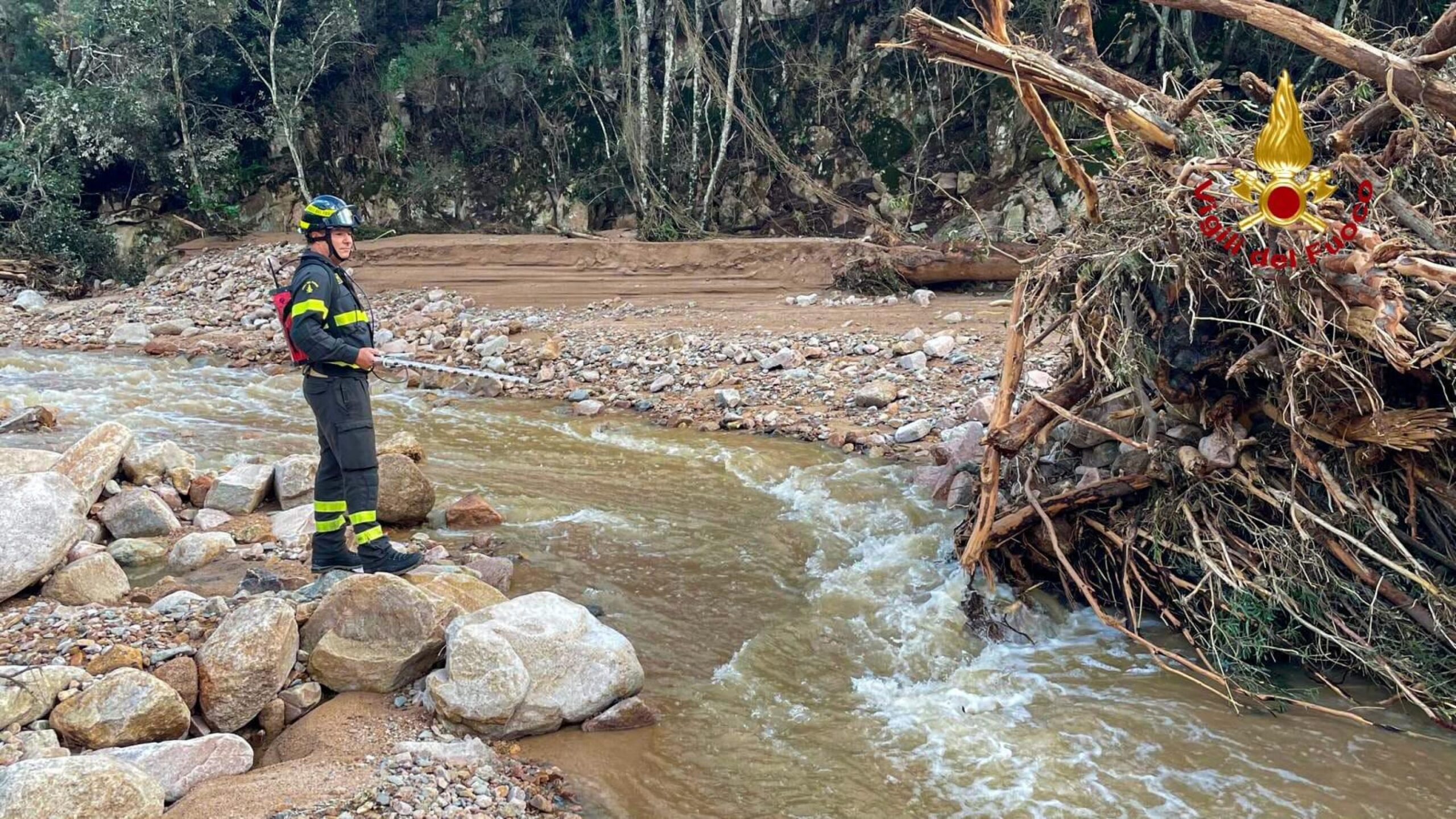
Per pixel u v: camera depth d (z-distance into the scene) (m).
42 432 7.67
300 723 3.77
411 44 22.33
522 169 21.39
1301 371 4.12
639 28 19.33
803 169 19.20
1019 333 4.96
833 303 13.94
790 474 7.35
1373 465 4.35
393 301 16.05
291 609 4.04
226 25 20.98
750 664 4.54
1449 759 3.77
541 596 4.21
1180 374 4.67
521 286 16.31
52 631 3.98
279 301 4.55
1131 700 4.25
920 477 6.98
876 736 3.98
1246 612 4.38
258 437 8.12
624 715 3.93
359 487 4.70
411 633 4.01
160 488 6.06
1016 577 5.25
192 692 3.67
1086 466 5.38
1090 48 5.31
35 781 2.85
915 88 18.34
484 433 8.74
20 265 19.05
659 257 16.20
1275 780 3.65
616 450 8.14
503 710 3.71
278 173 22.48
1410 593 4.24
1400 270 3.72
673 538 6.08
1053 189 15.92
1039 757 3.80
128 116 20.50
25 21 23.05
